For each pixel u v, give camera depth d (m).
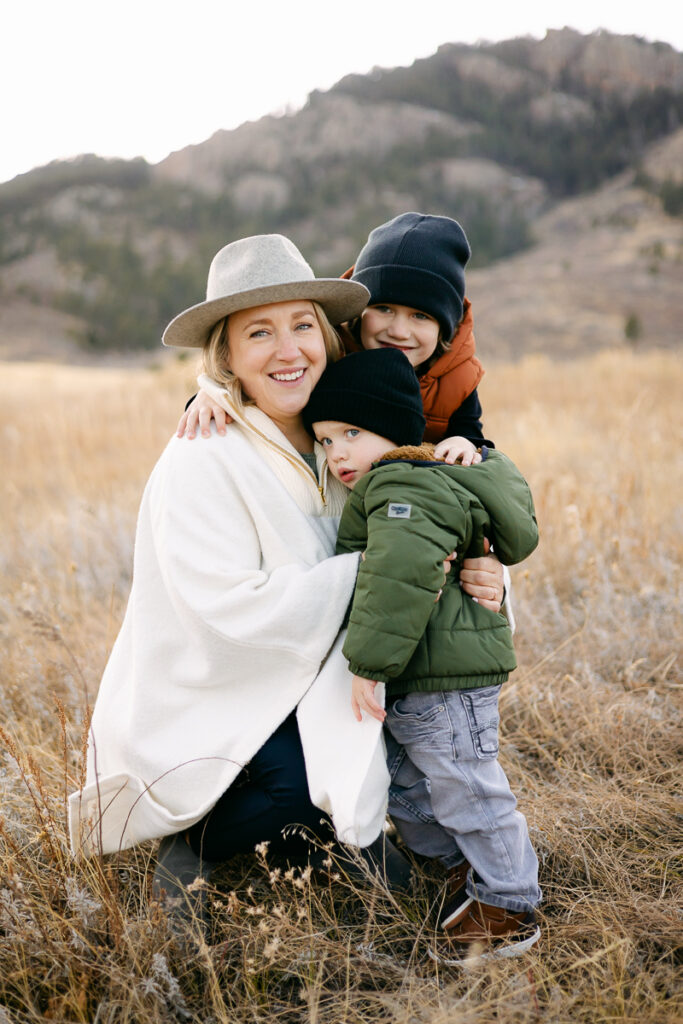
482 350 74.75
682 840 2.50
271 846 2.21
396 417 2.25
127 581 4.62
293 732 2.19
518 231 175.12
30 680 3.25
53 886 2.13
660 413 8.38
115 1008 1.87
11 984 1.97
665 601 3.62
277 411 2.31
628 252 128.75
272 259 2.25
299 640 2.08
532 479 5.77
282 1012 1.90
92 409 11.36
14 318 158.25
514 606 3.83
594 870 2.34
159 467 2.28
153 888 2.16
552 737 3.04
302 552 2.20
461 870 2.20
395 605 1.91
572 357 71.81
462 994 1.95
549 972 1.95
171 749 2.16
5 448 8.62
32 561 4.73
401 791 2.28
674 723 3.05
